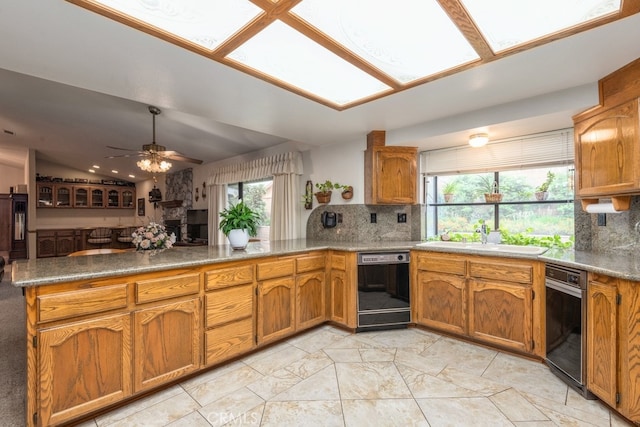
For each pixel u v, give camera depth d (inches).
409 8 55.2
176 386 83.1
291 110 108.0
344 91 92.2
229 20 58.1
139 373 75.7
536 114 96.3
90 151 262.8
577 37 64.9
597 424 66.7
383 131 134.2
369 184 137.5
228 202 228.7
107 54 69.8
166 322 80.7
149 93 92.9
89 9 54.1
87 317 68.6
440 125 118.1
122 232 356.5
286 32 62.1
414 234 147.1
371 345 108.6
